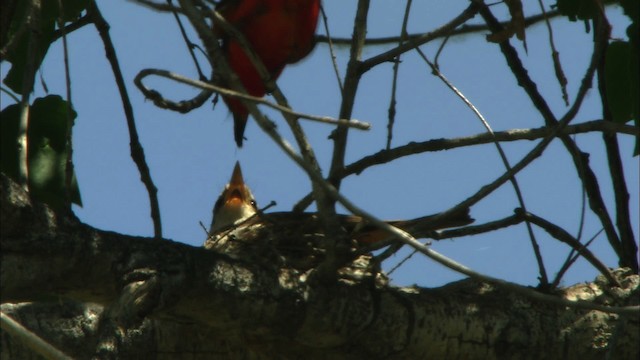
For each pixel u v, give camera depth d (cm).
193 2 722
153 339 806
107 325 672
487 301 838
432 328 812
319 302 771
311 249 883
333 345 800
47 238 664
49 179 805
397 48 796
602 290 870
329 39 818
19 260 658
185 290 712
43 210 668
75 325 795
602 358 846
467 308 827
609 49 880
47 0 891
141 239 711
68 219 680
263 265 763
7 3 713
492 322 828
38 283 666
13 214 652
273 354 804
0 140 806
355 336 795
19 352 775
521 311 839
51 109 814
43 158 808
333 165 728
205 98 710
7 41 777
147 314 690
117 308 677
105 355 662
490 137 800
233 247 933
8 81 878
